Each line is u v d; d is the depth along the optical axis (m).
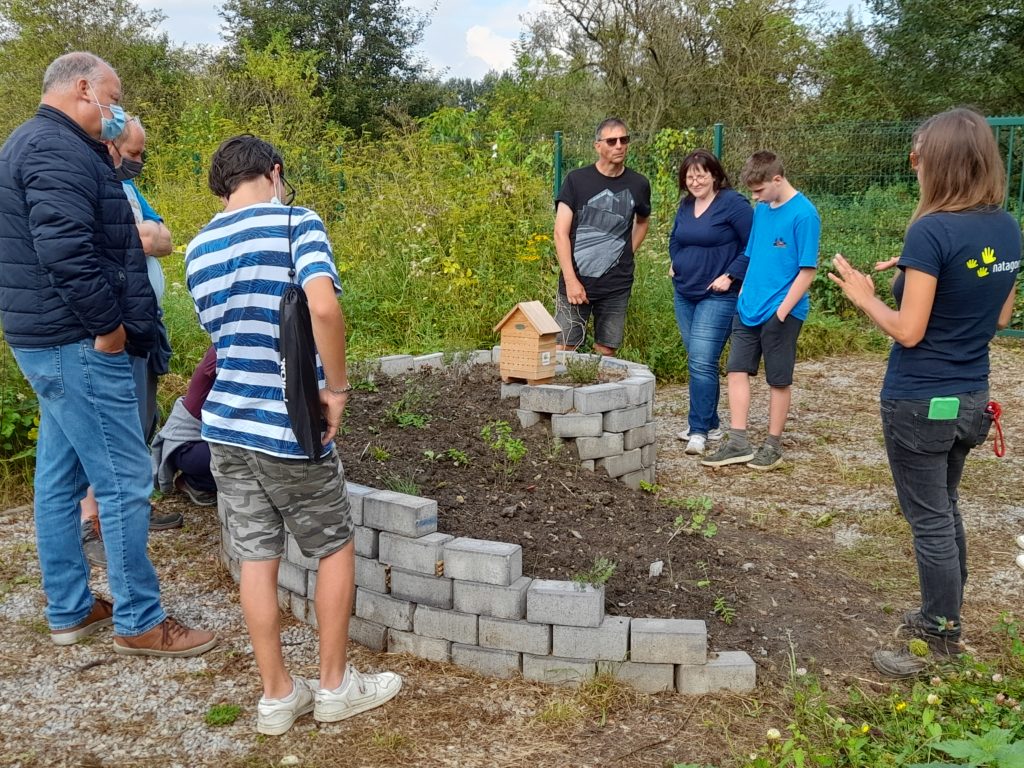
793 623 3.43
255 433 2.59
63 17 22.58
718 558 3.82
